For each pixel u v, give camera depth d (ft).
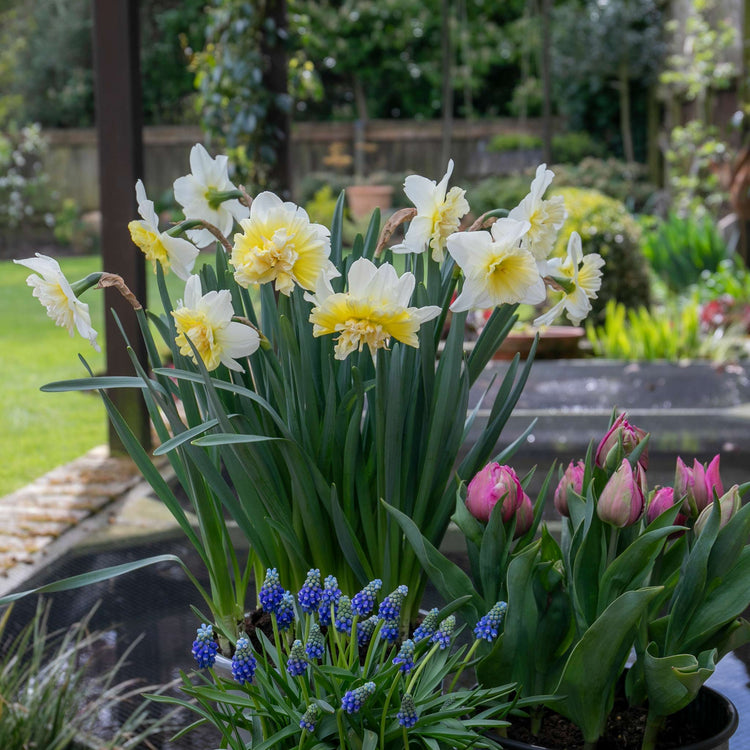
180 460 3.85
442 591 3.24
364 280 3.00
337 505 3.37
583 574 3.07
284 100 14.49
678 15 37.35
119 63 11.52
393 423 3.34
